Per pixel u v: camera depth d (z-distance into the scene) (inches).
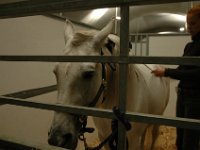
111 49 54.1
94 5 30.4
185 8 179.5
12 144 37.5
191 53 54.4
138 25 238.8
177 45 154.9
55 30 100.3
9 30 76.9
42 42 92.6
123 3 28.7
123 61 29.7
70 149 40.4
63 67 44.3
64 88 43.7
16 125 81.0
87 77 44.5
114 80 54.5
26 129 85.7
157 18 225.8
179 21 232.7
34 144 36.1
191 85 52.9
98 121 61.8
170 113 153.9
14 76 79.4
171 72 49.6
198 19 53.3
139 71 65.4
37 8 34.4
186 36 152.3
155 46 160.2
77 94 44.0
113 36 59.7
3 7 37.3
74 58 32.5
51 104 34.7
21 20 81.3
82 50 46.3
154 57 28.0
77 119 45.0
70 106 33.4
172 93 152.5
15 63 79.4
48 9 33.6
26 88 84.9
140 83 62.4
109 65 53.0
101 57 30.9
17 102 37.8
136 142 64.0
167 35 156.7
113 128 35.5
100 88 49.2
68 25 58.6
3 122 75.9
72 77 43.4
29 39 85.6
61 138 41.1
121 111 30.7
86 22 138.7
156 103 75.4
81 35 48.7
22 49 82.7
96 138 127.8
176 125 27.3
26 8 35.3
